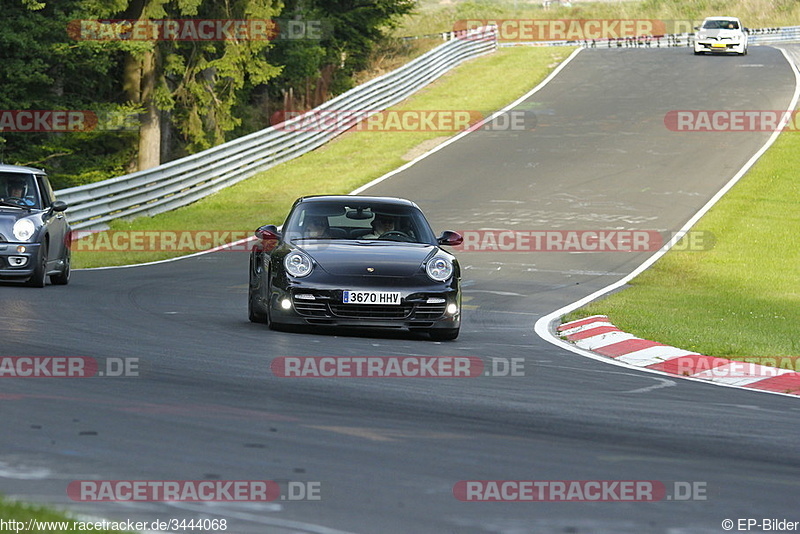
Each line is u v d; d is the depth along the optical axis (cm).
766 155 11556
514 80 16162
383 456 2097
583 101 14688
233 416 2414
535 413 2678
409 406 2678
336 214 4388
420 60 15612
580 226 8769
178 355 3328
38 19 11125
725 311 5509
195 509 1695
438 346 3897
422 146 12500
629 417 2694
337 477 1920
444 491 1864
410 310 3941
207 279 6450
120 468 1919
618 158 11556
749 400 3092
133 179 9525
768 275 7150
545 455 2188
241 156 11331
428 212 9381
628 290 6316
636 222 8938
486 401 2812
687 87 15438
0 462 1925
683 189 10219
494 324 4788
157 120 12962
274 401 2636
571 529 1692
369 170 11419
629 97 14850
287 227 4347
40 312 4369
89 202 8969
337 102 13250
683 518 1784
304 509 1720
